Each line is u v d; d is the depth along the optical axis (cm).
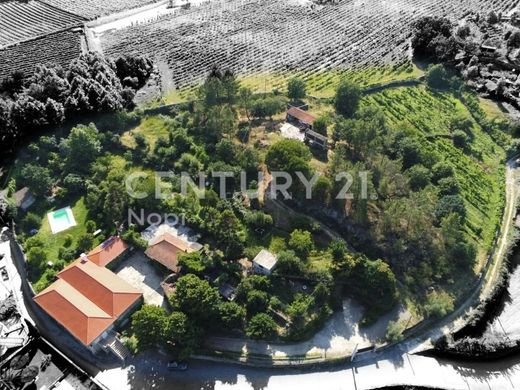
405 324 8831
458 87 14588
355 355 8438
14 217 10500
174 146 11906
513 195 11538
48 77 13212
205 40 18062
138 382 8138
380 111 12469
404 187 10312
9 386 7812
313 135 11562
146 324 8050
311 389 8088
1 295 9381
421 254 9669
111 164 11600
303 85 13588
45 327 8875
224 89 12838
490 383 8406
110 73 14388
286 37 18175
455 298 9250
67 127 12912
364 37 18012
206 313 8275
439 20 16675
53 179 11331
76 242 10056
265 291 8931
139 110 13325
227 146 11319
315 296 8862
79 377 8162
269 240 9862
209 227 9950
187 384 8125
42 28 19100
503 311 9475
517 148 12475
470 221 10550
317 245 9775
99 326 8319
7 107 12219
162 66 16238
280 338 8525
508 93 14350
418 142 11931
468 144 12612
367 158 11038
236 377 8225
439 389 8219
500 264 10044
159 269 9531
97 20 19862
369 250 9719
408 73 15675
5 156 12206
